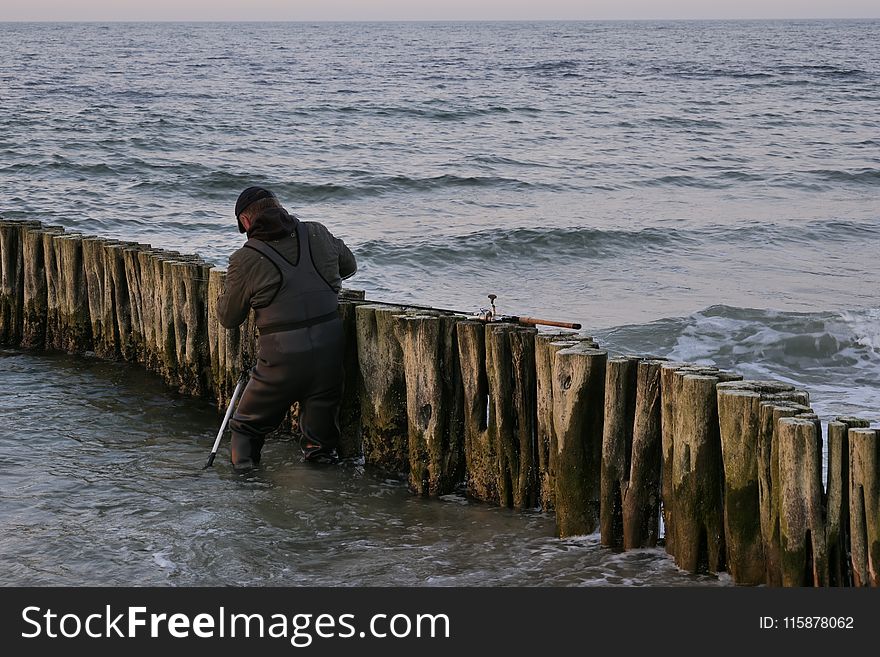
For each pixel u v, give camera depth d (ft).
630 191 70.13
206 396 24.31
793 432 13.35
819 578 13.62
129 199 61.87
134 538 16.72
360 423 20.72
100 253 26.61
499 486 18.21
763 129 116.67
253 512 18.02
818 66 268.82
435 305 38.04
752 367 30.07
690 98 163.12
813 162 86.28
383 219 57.82
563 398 16.30
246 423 19.97
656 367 15.47
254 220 19.19
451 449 18.80
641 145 98.32
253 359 22.20
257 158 81.92
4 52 345.92
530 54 365.61
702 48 430.61
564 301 38.86
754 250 49.06
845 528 13.79
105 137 91.86
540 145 96.22
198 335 23.95
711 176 77.15
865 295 39.65
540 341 17.03
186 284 23.76
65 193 63.05
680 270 44.78
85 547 16.30
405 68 258.37
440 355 18.51
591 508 16.70
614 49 420.77
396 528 17.46
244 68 251.19
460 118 122.01
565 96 163.12
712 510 15.03
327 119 115.85
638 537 16.10
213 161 78.84
